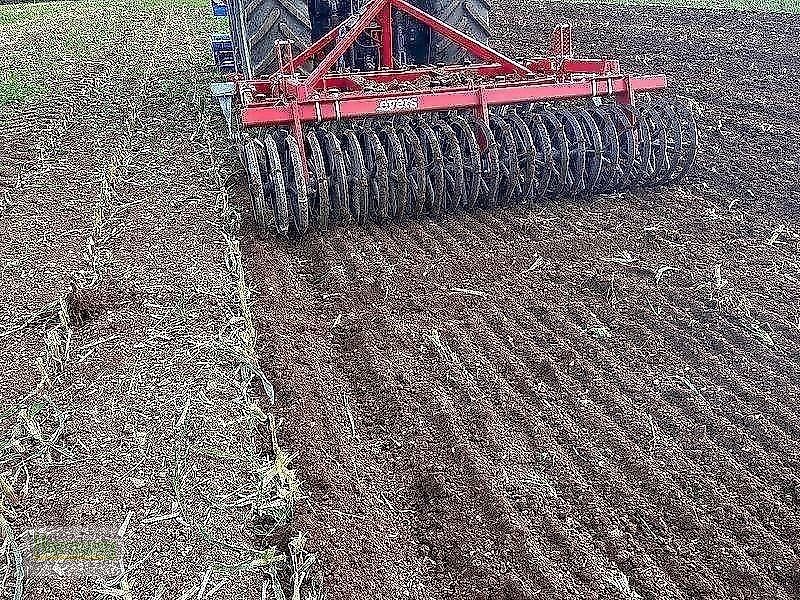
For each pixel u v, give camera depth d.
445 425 4.90
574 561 4.02
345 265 6.62
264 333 5.77
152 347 5.67
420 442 4.77
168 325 5.91
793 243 6.88
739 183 8.09
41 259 6.82
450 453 4.69
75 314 6.02
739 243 6.91
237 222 7.31
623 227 7.25
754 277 6.38
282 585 3.93
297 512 4.32
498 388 5.21
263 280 6.44
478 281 6.39
